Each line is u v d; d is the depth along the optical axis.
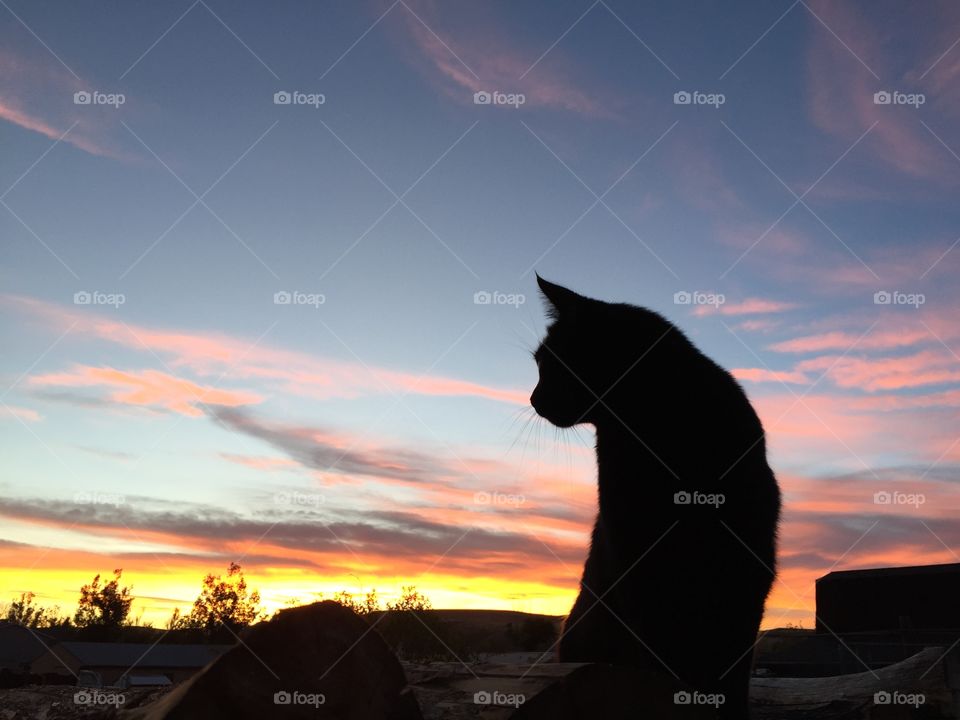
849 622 23.80
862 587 23.94
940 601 22.41
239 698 2.86
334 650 3.05
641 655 4.87
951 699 7.54
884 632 14.73
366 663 3.10
